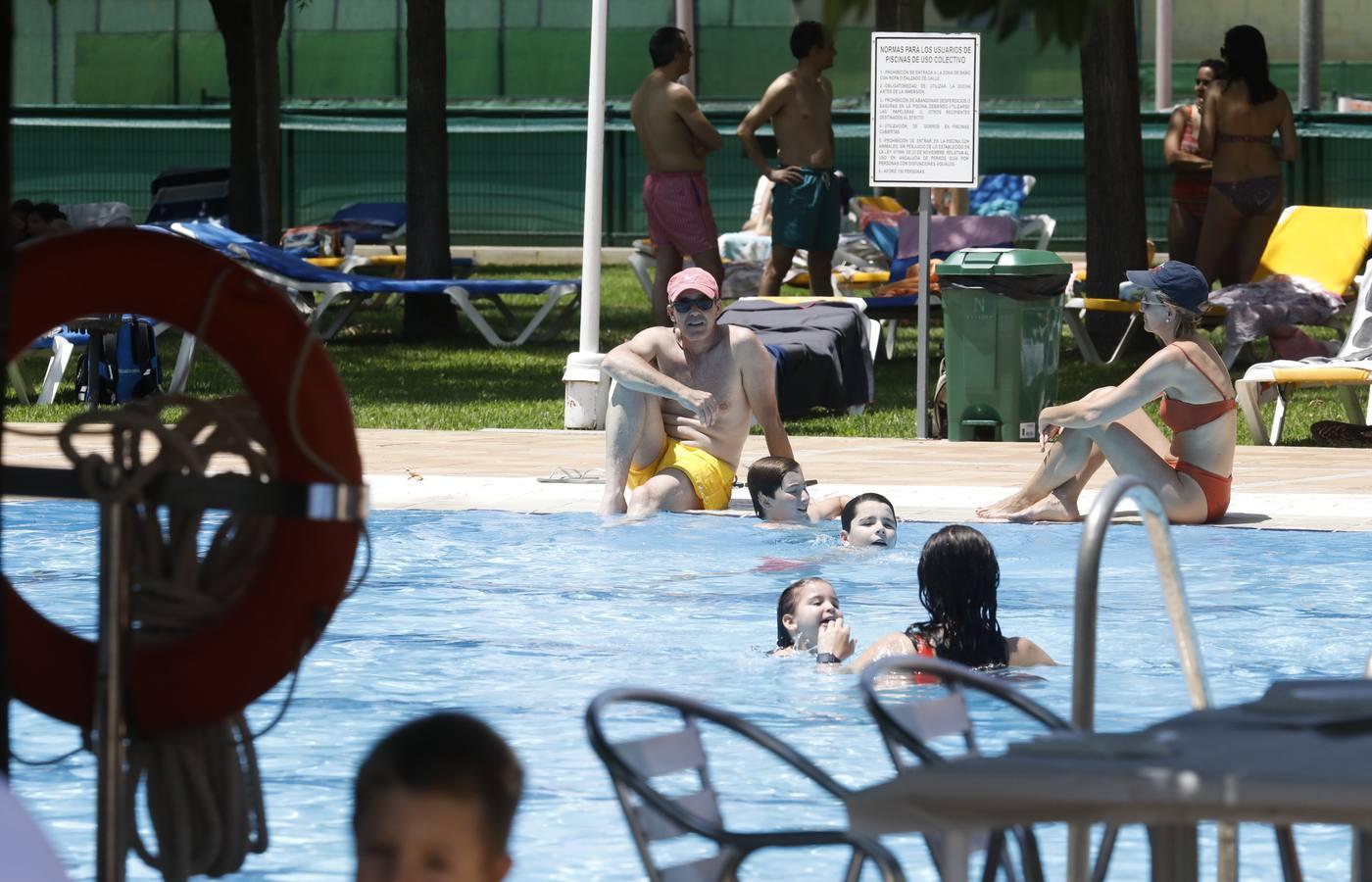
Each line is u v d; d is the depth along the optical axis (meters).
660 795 6.91
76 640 7.52
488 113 71.88
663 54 38.00
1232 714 6.50
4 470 7.14
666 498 21.55
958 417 28.62
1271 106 37.25
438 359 42.12
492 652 15.00
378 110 71.12
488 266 68.38
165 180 54.56
